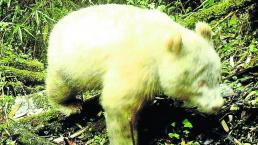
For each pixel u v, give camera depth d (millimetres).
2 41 4605
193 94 2873
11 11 5051
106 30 2955
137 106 2887
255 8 3930
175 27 2965
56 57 3158
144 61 2807
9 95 4000
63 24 3172
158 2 4754
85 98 3730
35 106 3689
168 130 3246
